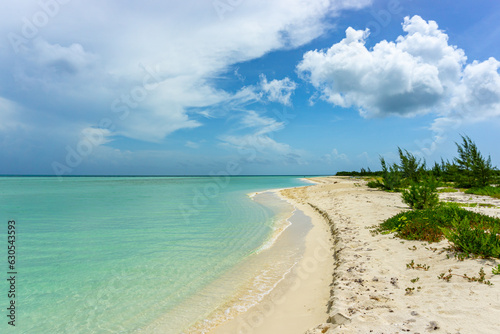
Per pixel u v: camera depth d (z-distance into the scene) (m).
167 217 16.09
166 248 9.68
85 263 8.08
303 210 18.72
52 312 5.27
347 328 3.84
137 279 6.92
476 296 4.35
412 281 5.34
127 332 4.61
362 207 15.70
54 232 12.09
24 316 5.09
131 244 10.16
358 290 5.20
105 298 5.87
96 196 28.53
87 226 13.41
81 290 6.26
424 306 4.25
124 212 17.86
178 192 34.97
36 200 24.50
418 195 13.73
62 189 39.06
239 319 5.00
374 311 4.28
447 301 4.32
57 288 6.36
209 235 11.66
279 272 7.36
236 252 9.22
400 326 3.74
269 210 19.27
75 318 5.06
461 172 23.39
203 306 5.54
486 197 17.41
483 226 7.95
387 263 6.56
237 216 16.58
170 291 6.24
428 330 3.55
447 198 17.19
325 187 34.88
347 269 6.40
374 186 28.14
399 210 14.17
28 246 9.83
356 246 8.26
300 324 4.62
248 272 7.39
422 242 7.85
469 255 6.20
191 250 9.47
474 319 3.68
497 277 4.95
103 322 4.92
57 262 8.18
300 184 60.12
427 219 9.21
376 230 9.91
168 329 4.71
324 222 14.01
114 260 8.37
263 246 9.98
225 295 6.02
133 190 37.91
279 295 5.93
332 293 5.38
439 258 6.39
